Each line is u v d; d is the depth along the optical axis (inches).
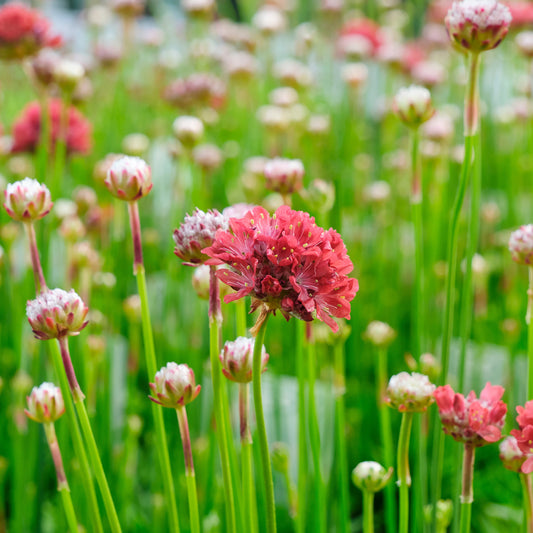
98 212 28.7
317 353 28.2
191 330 30.1
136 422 26.0
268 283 20.2
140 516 26.8
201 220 21.1
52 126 32.6
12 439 26.7
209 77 37.4
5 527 26.2
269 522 20.7
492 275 38.9
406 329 36.6
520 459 21.3
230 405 26.0
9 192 21.7
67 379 21.6
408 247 40.8
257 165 33.5
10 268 26.9
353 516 27.7
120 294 33.1
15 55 27.9
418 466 23.8
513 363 28.0
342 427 24.1
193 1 45.1
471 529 27.4
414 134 23.7
